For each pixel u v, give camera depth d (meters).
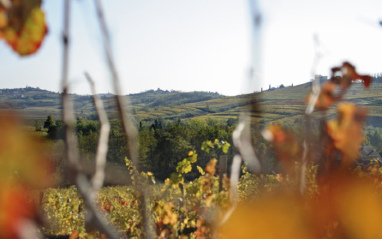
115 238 0.86
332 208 2.47
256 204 2.30
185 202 5.55
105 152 0.76
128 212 7.20
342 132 1.23
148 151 30.61
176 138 35.72
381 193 4.24
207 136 37.38
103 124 0.78
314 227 2.38
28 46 0.72
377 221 2.87
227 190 4.50
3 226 0.82
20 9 0.71
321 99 1.19
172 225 4.92
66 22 0.69
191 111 106.19
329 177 2.35
